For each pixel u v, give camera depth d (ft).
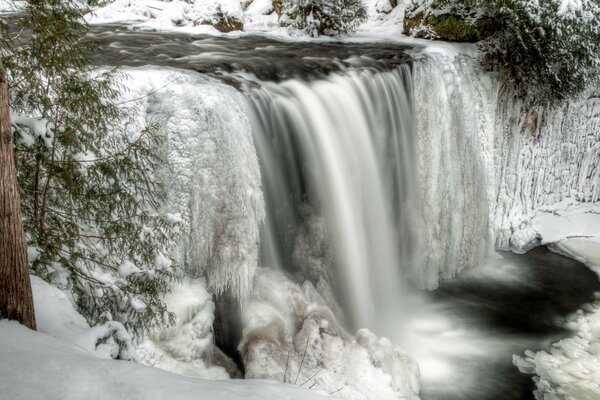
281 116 24.56
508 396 22.97
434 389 23.24
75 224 15.19
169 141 19.84
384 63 30.19
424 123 30.94
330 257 27.43
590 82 34.42
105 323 12.55
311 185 26.61
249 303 22.24
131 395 8.91
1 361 9.21
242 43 35.81
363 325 27.55
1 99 9.48
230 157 20.66
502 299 30.99
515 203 36.88
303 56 31.32
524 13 30.99
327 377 20.38
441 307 30.32
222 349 21.40
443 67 31.68
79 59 14.07
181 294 19.17
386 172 30.30
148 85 20.35
